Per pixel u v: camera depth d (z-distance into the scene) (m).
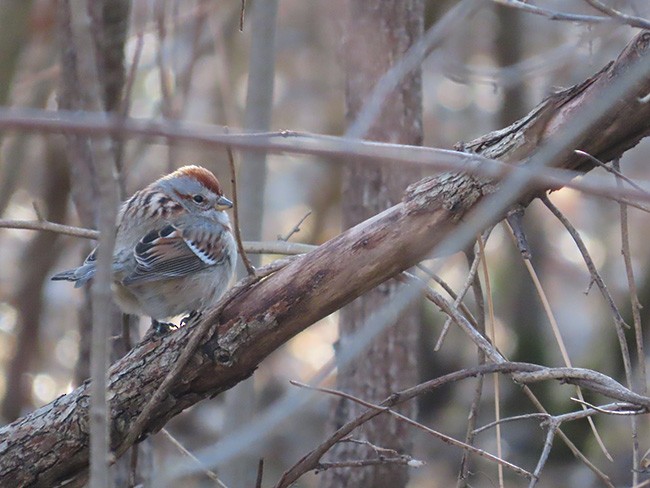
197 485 11.88
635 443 6.90
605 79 6.29
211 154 18.64
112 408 6.84
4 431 7.01
